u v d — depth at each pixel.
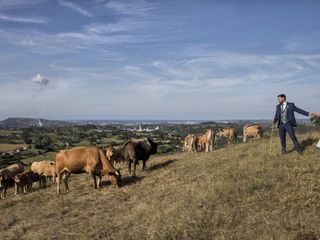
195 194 12.97
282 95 16.28
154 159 25.52
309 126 26.06
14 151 78.25
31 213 15.25
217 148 28.33
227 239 8.91
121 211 13.62
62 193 18.12
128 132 120.56
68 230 11.97
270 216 9.97
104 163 17.83
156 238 9.73
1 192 23.02
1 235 12.79
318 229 8.69
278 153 17.28
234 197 11.95
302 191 11.29
